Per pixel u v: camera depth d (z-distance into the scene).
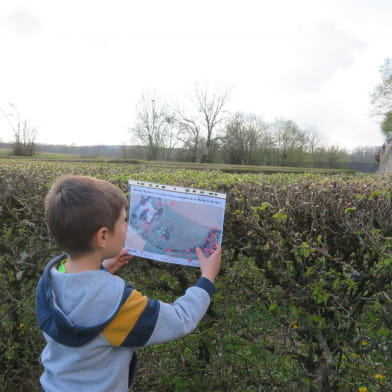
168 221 1.57
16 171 2.50
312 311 1.67
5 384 2.45
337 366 1.81
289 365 1.98
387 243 1.47
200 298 1.33
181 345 2.05
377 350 1.69
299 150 44.06
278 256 1.62
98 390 1.17
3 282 2.35
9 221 2.38
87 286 1.18
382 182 2.05
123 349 1.22
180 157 43.62
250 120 44.03
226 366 1.83
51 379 1.24
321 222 1.61
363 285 1.63
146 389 2.12
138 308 1.18
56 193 1.25
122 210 1.33
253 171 20.20
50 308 1.19
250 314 2.07
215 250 1.52
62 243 1.26
